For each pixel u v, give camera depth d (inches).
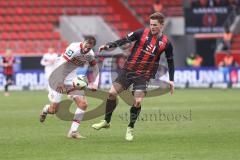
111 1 4220.0
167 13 4099.4
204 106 2196.1
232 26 4114.2
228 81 3641.7
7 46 3850.9
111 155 1045.8
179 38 4052.7
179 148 1129.4
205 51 4279.0
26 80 3486.7
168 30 4018.2
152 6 4254.4
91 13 4163.4
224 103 2357.3
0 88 3467.0
